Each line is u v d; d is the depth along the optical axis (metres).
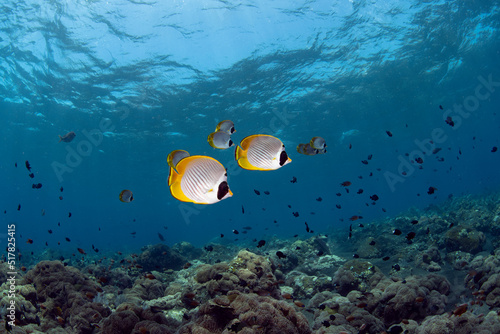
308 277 9.94
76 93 20.95
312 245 14.74
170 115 24.81
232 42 17.25
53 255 20.70
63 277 7.23
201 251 16.56
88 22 14.94
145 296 8.95
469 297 7.20
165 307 7.72
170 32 16.09
